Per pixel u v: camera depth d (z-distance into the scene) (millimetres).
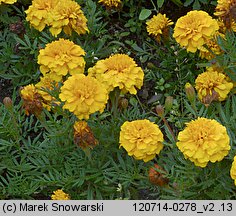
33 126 891
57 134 776
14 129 813
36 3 889
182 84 926
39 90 816
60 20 867
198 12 832
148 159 731
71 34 902
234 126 763
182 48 921
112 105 779
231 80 851
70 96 715
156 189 771
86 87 716
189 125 695
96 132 779
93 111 718
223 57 838
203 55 890
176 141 757
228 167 737
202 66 850
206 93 801
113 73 748
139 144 714
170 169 756
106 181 774
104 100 720
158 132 722
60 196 751
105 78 747
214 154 678
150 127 723
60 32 911
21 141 862
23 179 794
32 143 837
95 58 926
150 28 929
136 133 716
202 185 737
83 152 800
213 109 809
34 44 909
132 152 723
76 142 734
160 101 926
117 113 799
